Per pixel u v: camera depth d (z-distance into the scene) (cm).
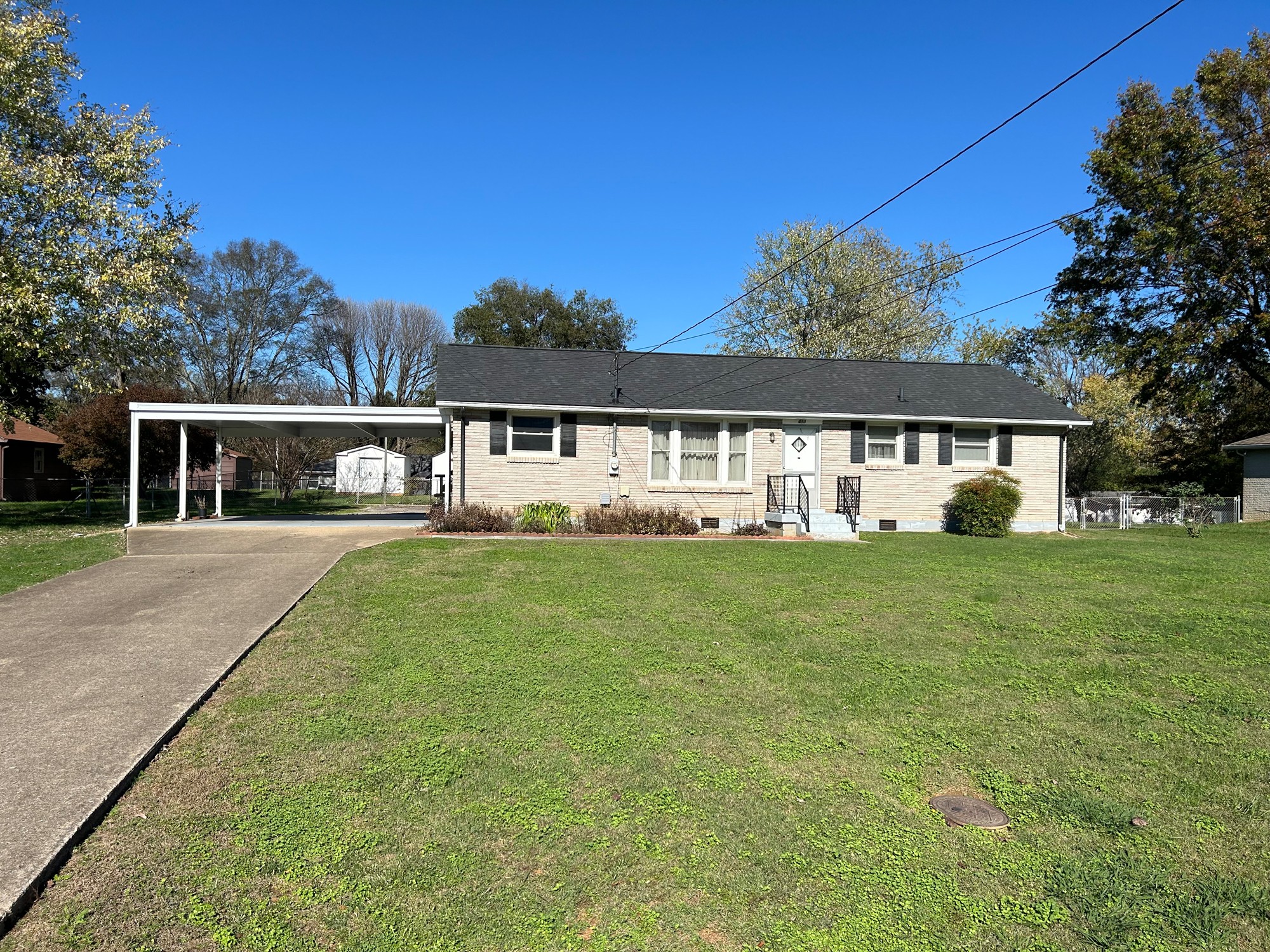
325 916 307
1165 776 453
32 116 1891
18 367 1928
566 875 342
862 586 1017
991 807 414
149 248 1955
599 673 625
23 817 358
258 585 980
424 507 2975
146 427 2567
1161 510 2378
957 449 1928
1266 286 2231
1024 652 709
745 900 327
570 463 1756
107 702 523
